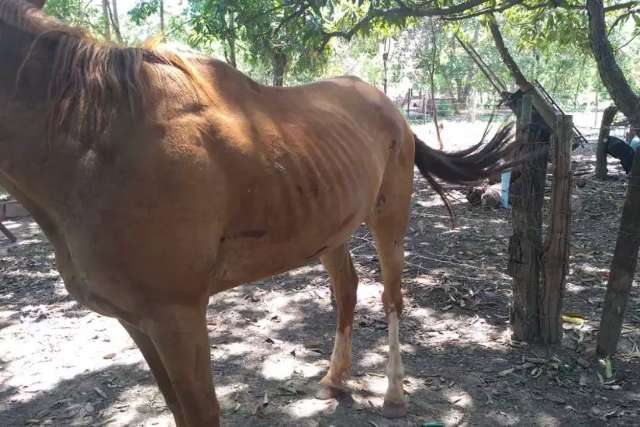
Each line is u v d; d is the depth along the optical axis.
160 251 1.65
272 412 2.78
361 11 5.15
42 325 3.91
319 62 5.59
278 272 2.18
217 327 3.82
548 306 3.34
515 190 3.28
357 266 5.04
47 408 2.85
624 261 3.01
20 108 1.63
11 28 1.65
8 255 5.70
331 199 2.15
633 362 3.16
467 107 22.66
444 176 3.19
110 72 1.66
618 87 3.77
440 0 4.59
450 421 2.66
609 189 8.48
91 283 1.69
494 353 3.31
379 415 2.74
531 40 6.35
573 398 2.82
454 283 4.45
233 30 4.40
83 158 1.61
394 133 2.77
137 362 3.34
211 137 1.78
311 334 3.69
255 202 1.89
